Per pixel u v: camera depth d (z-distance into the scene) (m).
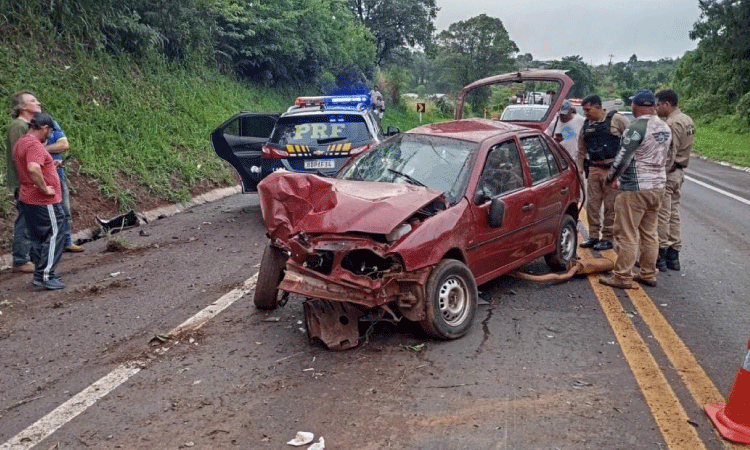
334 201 4.91
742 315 5.71
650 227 6.48
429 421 3.78
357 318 4.91
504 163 6.00
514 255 6.04
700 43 42.72
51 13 12.70
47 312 5.79
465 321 5.13
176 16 17.06
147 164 11.48
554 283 6.63
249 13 21.16
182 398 4.10
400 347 4.89
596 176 7.72
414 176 5.70
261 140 11.02
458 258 5.28
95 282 6.70
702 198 12.99
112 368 4.57
